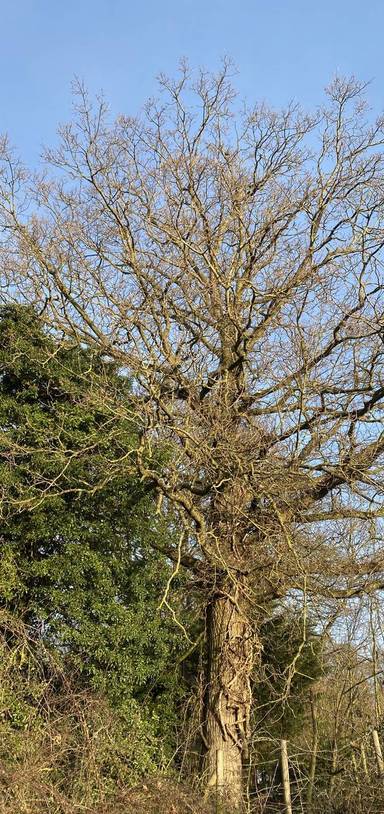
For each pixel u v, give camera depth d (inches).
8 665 524.4
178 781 484.7
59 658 559.8
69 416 597.3
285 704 687.7
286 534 504.7
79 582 582.2
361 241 562.3
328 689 772.0
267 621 649.0
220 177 611.2
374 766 551.8
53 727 494.9
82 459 586.9
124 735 559.8
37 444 591.5
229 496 544.7
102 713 528.1
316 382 525.7
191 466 553.3
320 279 543.8
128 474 571.8
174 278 579.2
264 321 581.6
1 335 626.2
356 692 736.3
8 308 638.5
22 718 500.7
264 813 531.8
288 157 639.8
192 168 605.9
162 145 611.8
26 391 614.5
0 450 585.3
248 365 572.1
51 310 608.7
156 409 538.6
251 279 602.9
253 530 563.5
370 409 536.7
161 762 566.3
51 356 581.9
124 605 606.2
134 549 626.5
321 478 543.5
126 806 429.7
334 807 518.9
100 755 498.9
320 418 529.7
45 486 583.2
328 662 772.6
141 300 574.9
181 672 692.1
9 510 575.8
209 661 583.8
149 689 628.4
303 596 522.0
